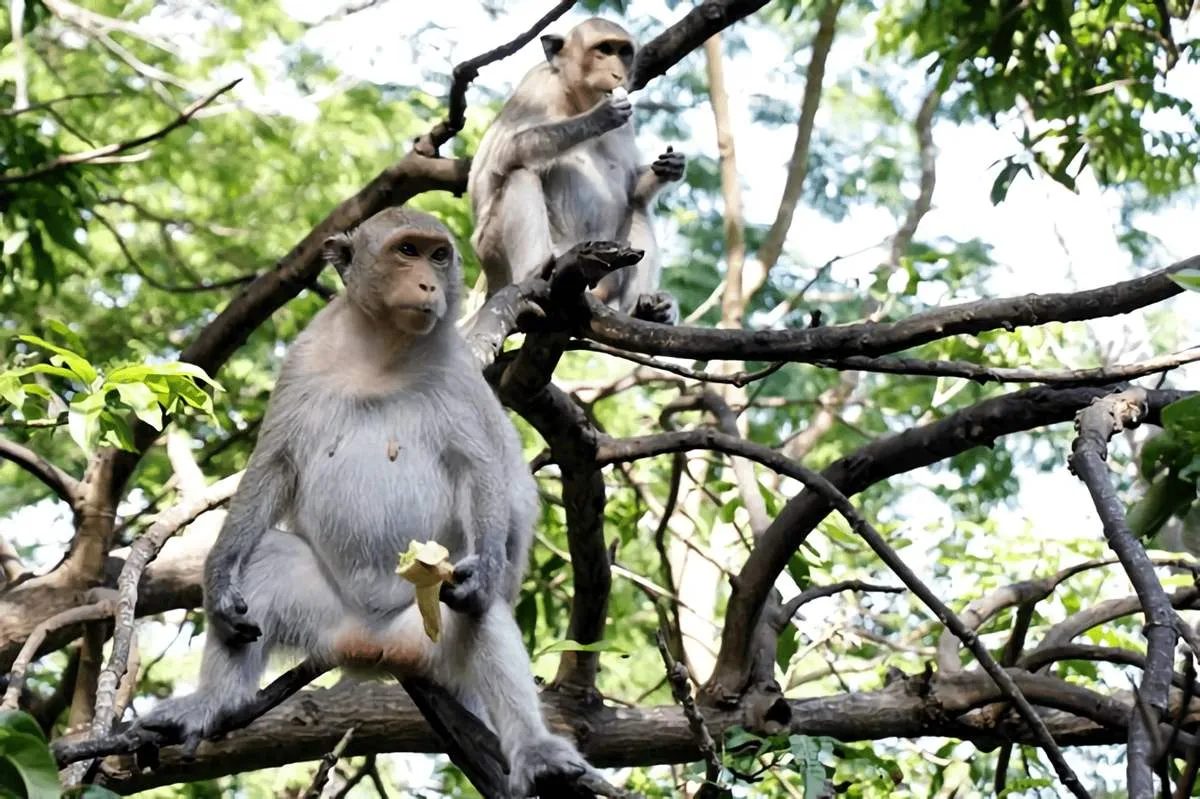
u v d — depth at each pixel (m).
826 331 8.09
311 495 7.03
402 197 11.25
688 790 10.92
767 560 9.18
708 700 9.30
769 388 20.48
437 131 11.02
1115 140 13.95
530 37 9.97
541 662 13.87
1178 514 7.70
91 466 10.64
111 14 17.80
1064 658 9.23
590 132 11.71
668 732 9.27
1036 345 11.37
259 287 10.96
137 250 17.17
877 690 9.43
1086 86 13.59
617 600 15.91
